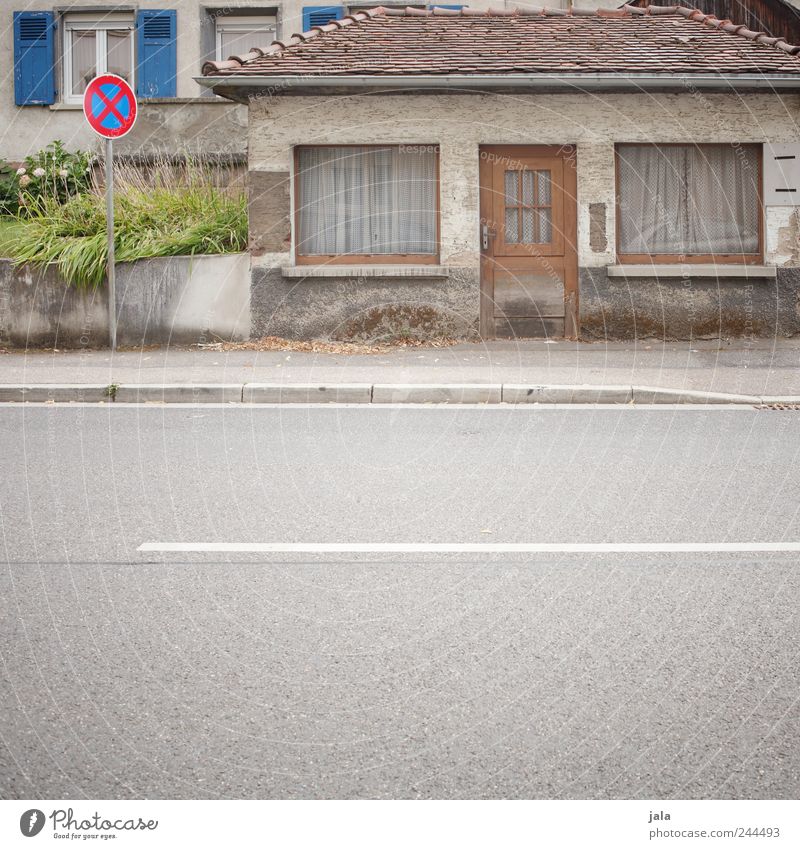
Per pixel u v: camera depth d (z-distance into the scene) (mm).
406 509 6285
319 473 7309
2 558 5227
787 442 8414
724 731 3340
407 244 14508
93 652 3992
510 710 3484
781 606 4504
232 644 4078
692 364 12195
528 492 6719
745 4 18219
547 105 14109
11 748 3221
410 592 4711
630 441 8500
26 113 21234
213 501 6473
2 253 14469
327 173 14453
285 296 14367
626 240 14477
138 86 21000
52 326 14055
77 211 15414
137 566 5102
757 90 14047
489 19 16312
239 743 3254
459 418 9711
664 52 14508
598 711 3479
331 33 15586
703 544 5484
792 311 14320
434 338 14367
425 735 3307
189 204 15500
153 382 11016
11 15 21156
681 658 3928
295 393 10727
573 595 4660
